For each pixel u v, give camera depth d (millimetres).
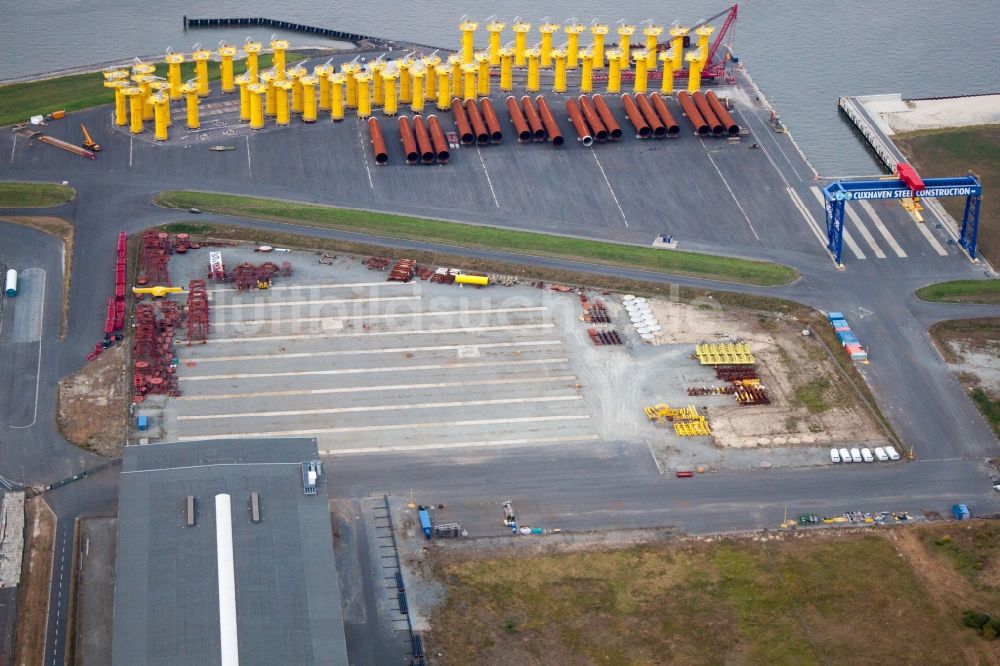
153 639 192750
